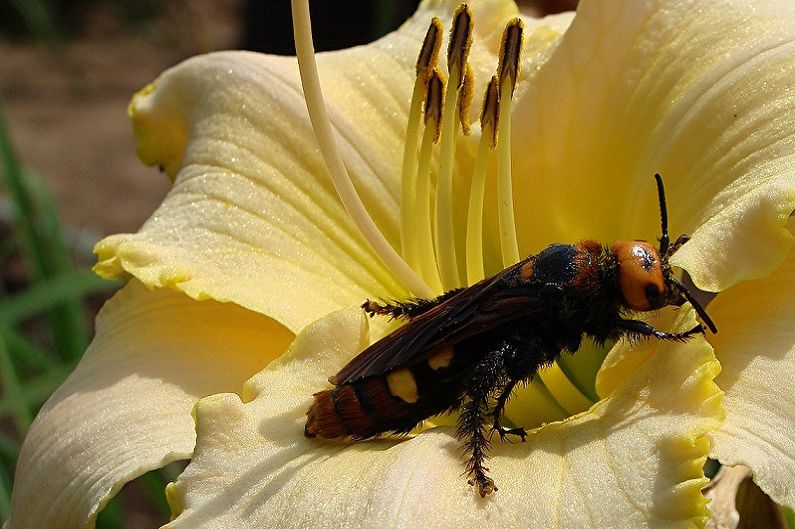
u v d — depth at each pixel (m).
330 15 0.59
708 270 0.26
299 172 0.31
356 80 0.32
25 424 0.37
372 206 0.31
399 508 0.25
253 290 0.29
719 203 0.27
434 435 0.26
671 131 0.29
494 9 0.32
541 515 0.25
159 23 1.00
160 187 0.76
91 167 0.79
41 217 0.41
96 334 0.30
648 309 0.26
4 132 0.38
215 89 0.31
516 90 0.30
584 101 0.30
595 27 0.30
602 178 0.30
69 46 0.99
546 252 0.26
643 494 0.25
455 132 0.30
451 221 0.29
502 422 0.29
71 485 0.28
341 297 0.30
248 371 0.29
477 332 0.26
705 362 0.26
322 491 0.25
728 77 0.28
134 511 0.53
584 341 0.29
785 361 0.26
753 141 0.28
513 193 0.30
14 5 1.02
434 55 0.29
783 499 0.25
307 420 0.27
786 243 0.26
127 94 0.91
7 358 0.37
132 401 0.29
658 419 0.25
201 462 0.26
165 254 0.29
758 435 0.25
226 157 0.31
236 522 0.25
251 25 0.62
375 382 0.26
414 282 0.29
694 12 0.29
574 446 0.26
